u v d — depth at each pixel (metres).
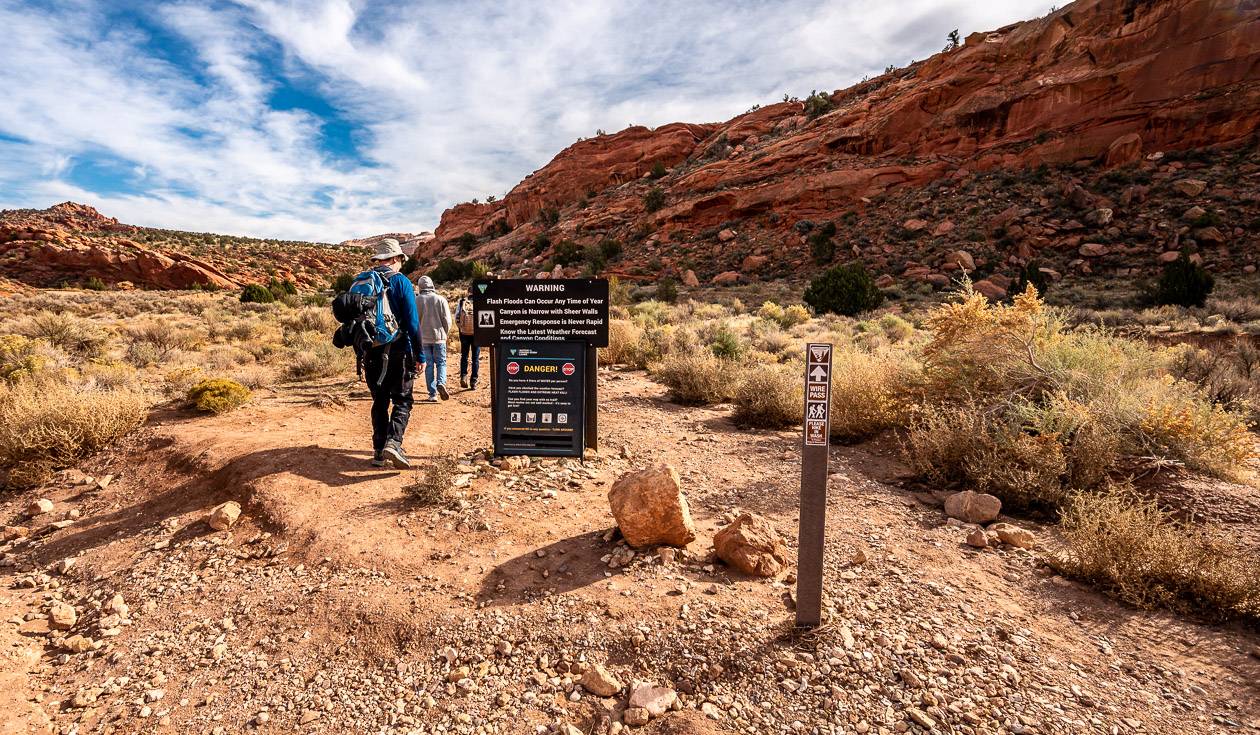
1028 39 55.69
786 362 12.31
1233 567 3.07
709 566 3.39
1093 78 49.41
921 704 2.33
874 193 56.84
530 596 3.08
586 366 5.37
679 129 100.31
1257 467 5.15
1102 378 5.89
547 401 5.27
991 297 31.48
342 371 10.52
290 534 3.77
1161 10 47.31
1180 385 6.09
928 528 4.10
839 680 2.46
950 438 5.05
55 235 74.62
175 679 2.61
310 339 14.98
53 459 5.04
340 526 3.83
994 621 2.93
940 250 43.56
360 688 2.51
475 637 2.76
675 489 3.52
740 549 3.35
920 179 55.94
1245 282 29.17
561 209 99.69
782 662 2.55
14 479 4.72
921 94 59.34
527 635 2.77
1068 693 2.41
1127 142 46.47
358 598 3.08
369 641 2.78
